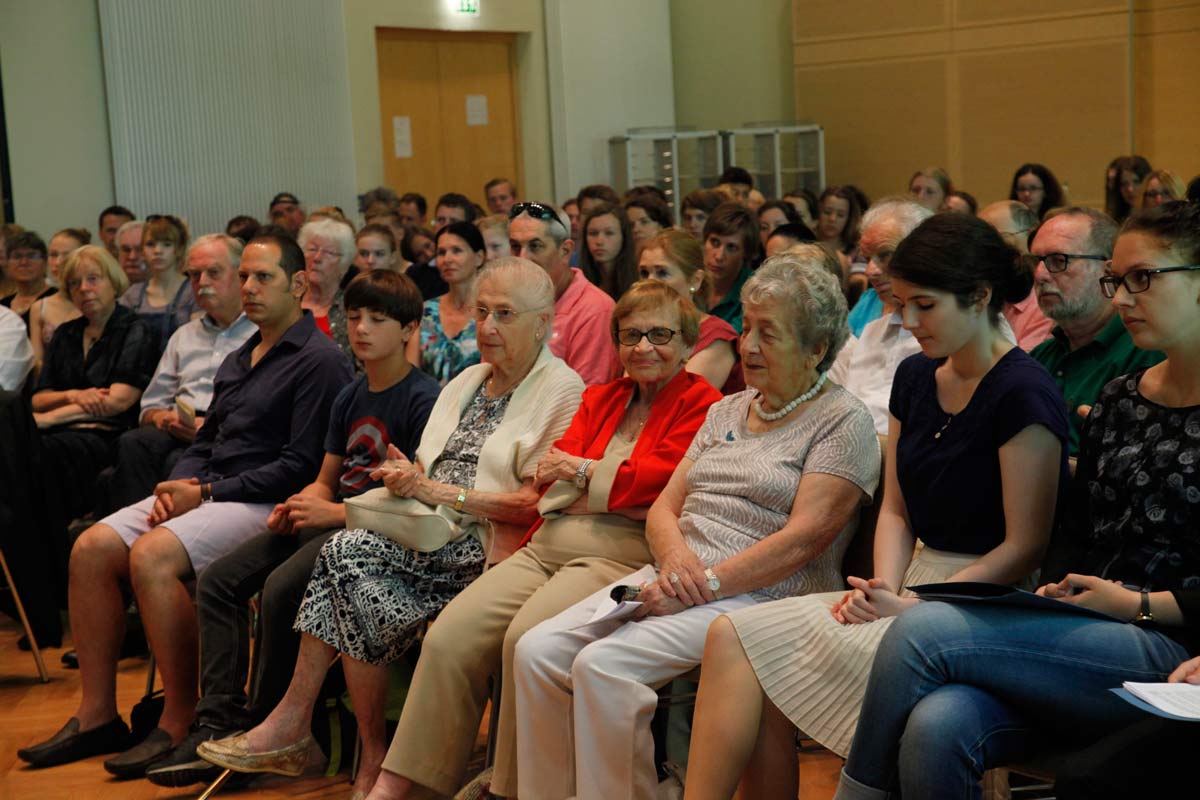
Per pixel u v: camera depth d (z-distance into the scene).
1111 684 2.12
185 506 3.69
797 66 10.81
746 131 10.46
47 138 8.16
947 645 2.16
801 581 2.70
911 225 3.50
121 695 4.12
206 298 4.69
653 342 3.00
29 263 6.19
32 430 4.46
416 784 3.13
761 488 2.70
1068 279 3.05
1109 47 9.39
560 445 3.14
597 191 6.87
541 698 2.74
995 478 2.47
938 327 2.47
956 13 10.01
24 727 3.88
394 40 9.77
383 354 3.52
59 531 4.52
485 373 3.48
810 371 2.75
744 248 4.51
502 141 10.44
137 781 3.46
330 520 3.47
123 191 8.38
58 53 8.18
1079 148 9.60
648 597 2.68
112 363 5.18
